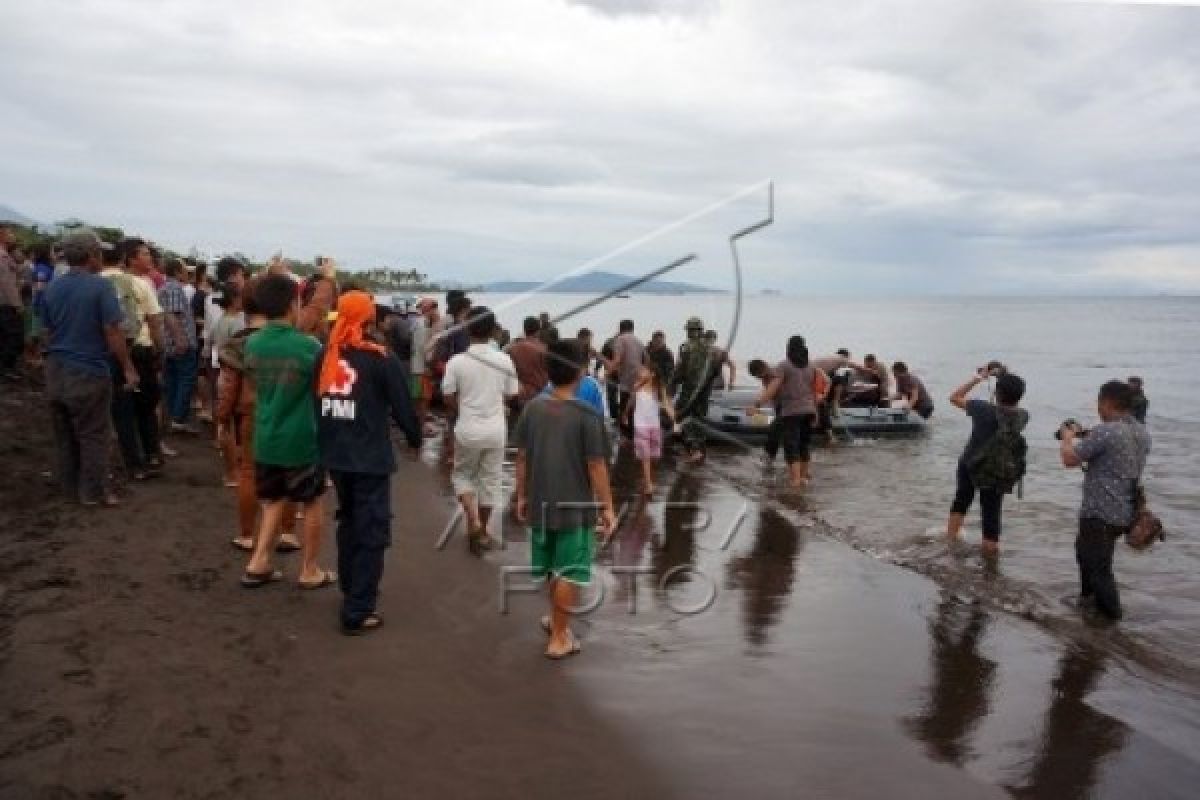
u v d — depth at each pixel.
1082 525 6.40
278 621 4.89
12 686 3.83
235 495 7.24
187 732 3.60
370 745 3.69
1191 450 14.85
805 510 9.41
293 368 5.12
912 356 41.06
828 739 4.04
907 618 5.77
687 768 3.71
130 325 7.32
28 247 17.19
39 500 6.60
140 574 5.32
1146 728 4.37
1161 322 120.62
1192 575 7.50
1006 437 7.65
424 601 5.53
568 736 3.93
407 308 13.27
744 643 5.21
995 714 4.39
